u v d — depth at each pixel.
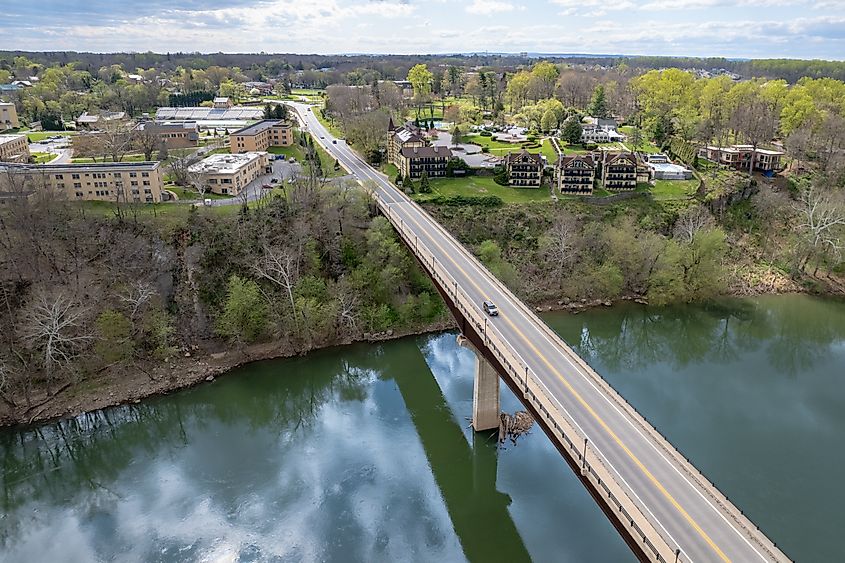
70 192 124.19
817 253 129.50
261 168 158.38
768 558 40.78
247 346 103.44
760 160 164.12
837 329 114.50
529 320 75.94
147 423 87.88
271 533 65.94
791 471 72.88
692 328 114.81
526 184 148.12
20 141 164.50
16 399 88.12
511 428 82.12
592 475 47.06
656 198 144.25
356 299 108.62
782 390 92.62
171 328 97.50
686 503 45.75
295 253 109.81
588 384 61.47
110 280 102.06
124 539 65.56
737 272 131.62
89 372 93.12
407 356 104.19
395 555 62.88
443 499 70.75
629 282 125.56
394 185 145.88
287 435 84.56
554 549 63.00
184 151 168.62
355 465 77.19
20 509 70.94
